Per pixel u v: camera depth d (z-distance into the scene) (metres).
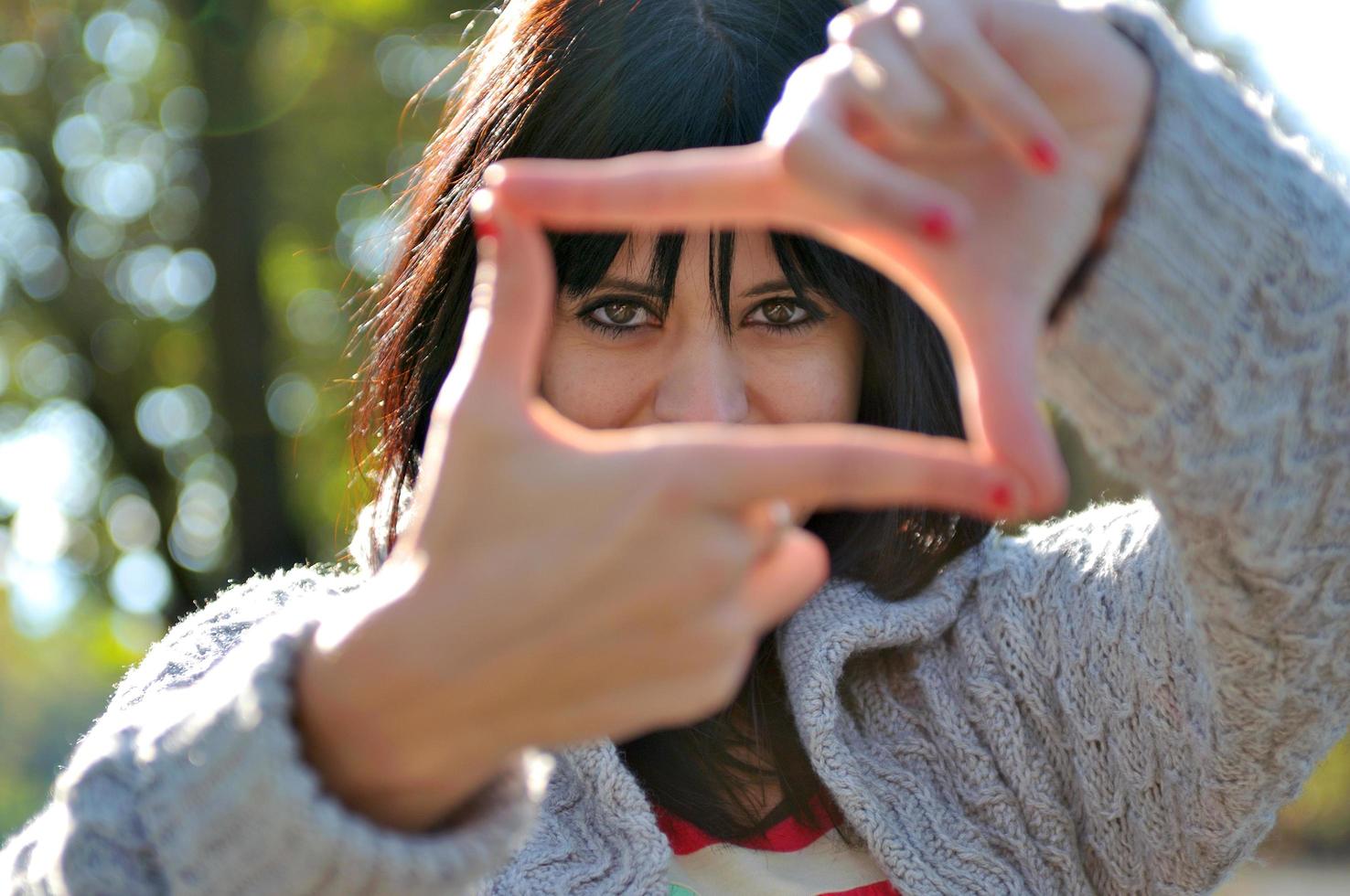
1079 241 0.76
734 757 1.34
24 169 7.04
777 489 0.60
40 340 7.20
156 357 6.96
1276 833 10.27
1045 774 1.29
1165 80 0.82
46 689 15.87
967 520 1.40
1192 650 1.17
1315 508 0.88
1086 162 0.79
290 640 0.73
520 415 0.64
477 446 0.64
